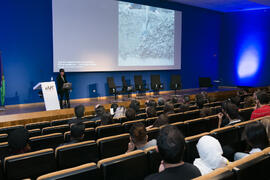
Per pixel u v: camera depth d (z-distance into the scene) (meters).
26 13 8.59
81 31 9.52
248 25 14.05
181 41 13.15
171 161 1.31
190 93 12.53
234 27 14.66
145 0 11.41
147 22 11.41
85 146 2.40
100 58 10.09
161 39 11.98
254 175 1.44
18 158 2.05
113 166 1.74
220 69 15.37
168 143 1.29
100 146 2.58
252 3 12.42
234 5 13.02
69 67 9.36
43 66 9.09
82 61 9.64
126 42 10.80
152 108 4.45
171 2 12.44
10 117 5.98
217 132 2.49
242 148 2.78
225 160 1.70
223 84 15.34
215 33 14.99
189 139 2.24
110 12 10.21
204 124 3.63
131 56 11.02
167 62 12.32
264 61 13.51
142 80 11.87
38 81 9.02
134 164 1.84
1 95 8.02
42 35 8.98
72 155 2.34
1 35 8.19
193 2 12.55
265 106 3.59
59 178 1.53
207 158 1.69
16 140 2.42
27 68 8.77
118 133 3.49
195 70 14.12
